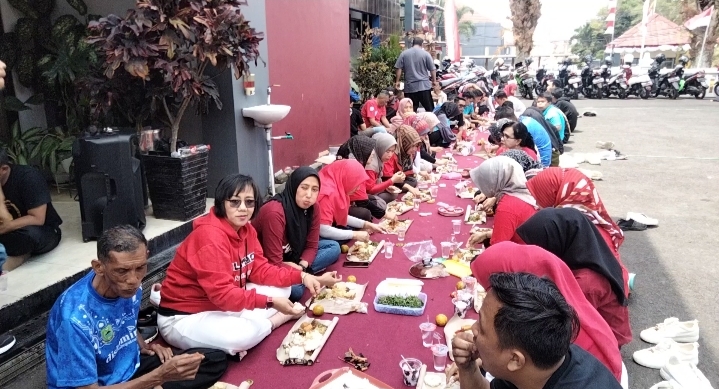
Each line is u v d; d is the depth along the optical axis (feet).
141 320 10.80
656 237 17.43
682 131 39.04
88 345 7.20
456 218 17.31
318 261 12.87
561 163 27.73
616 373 7.18
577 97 66.85
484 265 7.88
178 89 13.89
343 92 28.53
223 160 17.25
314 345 9.64
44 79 17.74
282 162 22.18
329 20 25.93
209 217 9.69
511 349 5.09
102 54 13.48
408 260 13.78
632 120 45.32
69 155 16.79
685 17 96.68
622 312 8.80
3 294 10.26
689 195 22.30
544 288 5.22
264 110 17.13
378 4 43.34
